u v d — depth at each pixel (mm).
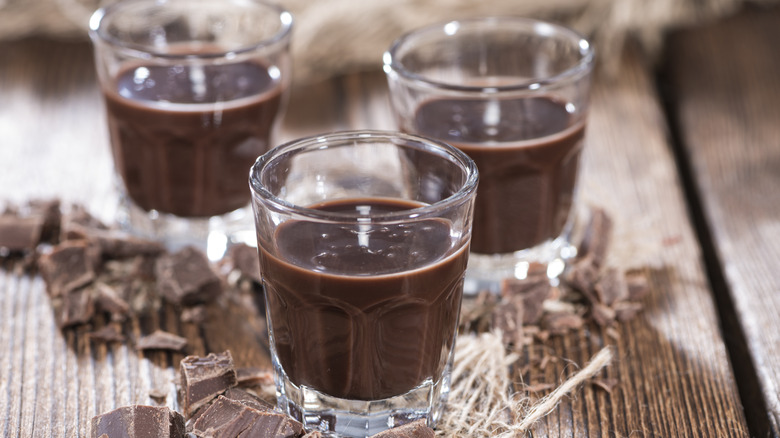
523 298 458
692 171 540
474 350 438
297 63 590
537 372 438
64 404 426
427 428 401
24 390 430
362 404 407
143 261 477
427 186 417
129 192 485
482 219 458
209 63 467
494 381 429
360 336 400
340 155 422
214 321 460
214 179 477
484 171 451
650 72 617
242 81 471
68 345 448
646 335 452
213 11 500
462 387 431
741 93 584
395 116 465
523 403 425
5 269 481
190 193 479
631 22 606
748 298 469
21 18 612
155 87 468
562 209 467
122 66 471
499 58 484
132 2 493
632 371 438
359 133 419
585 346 448
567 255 485
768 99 579
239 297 471
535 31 477
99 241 480
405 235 396
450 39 481
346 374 404
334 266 395
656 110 573
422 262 397
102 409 425
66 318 454
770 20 640
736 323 467
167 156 473
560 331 453
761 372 440
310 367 406
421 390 410
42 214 495
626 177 528
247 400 416
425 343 405
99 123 561
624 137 553
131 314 461
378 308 397
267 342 451
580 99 458
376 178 425
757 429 436
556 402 424
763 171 533
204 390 419
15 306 464
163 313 462
